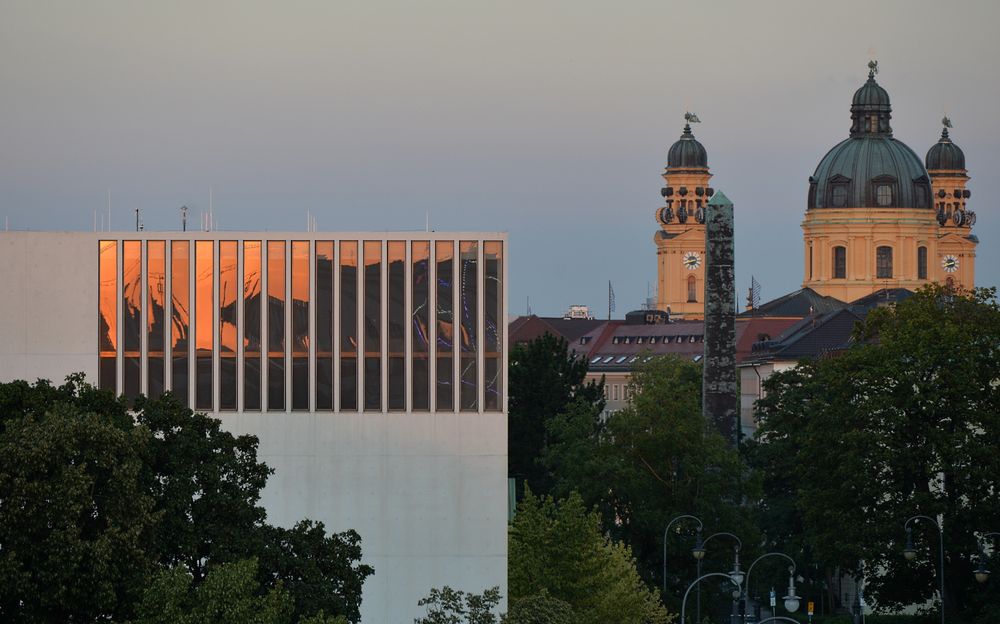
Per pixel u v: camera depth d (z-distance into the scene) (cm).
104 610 13900
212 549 15425
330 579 16350
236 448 16362
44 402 15288
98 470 14150
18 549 13688
